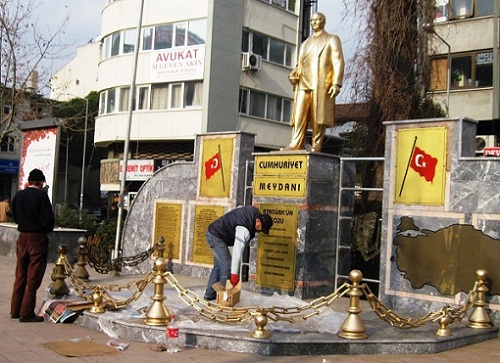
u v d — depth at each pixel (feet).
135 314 25.31
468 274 28.60
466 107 74.54
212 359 20.62
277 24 95.66
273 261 34.71
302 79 35.53
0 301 30.55
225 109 87.40
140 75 91.20
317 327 23.71
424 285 30.07
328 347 21.90
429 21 41.09
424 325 26.21
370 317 28.17
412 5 40.68
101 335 23.90
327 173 34.96
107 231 54.90
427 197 30.32
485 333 25.94
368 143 41.01
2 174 146.20
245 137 39.34
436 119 30.27
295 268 33.71
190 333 22.26
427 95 41.83
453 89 75.51
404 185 31.17
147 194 44.73
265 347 21.40
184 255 41.65
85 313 25.62
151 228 44.06
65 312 25.82
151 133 89.61
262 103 93.97
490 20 73.77
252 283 35.65
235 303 27.37
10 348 21.16
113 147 98.48
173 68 88.17
